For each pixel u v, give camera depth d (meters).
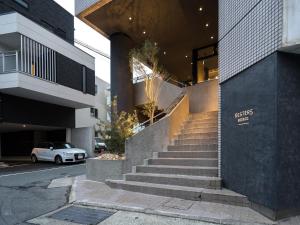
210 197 5.43
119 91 15.37
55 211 5.41
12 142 22.48
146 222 4.57
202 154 7.31
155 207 5.22
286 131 4.35
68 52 16.86
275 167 4.26
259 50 4.77
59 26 20.83
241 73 5.39
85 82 18.61
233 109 5.67
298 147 4.44
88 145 20.83
